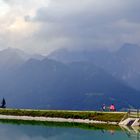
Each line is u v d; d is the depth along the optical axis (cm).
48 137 10556
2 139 10244
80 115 14975
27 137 10625
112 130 11919
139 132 11444
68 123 14188
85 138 10306
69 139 10244
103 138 10262
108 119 14088
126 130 11875
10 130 12031
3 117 16538
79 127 12769
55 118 15462
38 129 12288
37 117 15988
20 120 15275
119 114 14175
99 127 12775
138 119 13188
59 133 11325
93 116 14625
